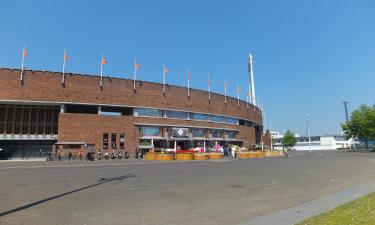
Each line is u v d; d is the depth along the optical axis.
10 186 16.30
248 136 97.75
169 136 73.56
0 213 10.18
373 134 94.44
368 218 9.12
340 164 31.95
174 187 16.05
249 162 38.34
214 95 85.75
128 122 66.12
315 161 38.41
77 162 43.62
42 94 60.38
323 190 15.08
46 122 64.25
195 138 78.69
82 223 9.00
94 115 63.00
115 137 64.50
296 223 8.81
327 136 168.00
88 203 11.86
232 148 62.25
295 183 17.56
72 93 62.50
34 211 10.47
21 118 63.06
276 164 33.34
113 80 67.00
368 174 22.12
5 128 61.88
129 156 64.75
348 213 9.80
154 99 72.00
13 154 62.25
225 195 13.73
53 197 13.09
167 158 51.09
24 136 61.84
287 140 146.62
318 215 9.70
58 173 23.61
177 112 76.19
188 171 25.14
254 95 112.94
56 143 59.84
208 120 83.19
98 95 65.00
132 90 69.06
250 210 10.76
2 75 58.62
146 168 28.75
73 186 16.39
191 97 79.25
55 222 9.08
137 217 9.75
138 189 15.38
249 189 15.38
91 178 20.09
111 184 17.19
